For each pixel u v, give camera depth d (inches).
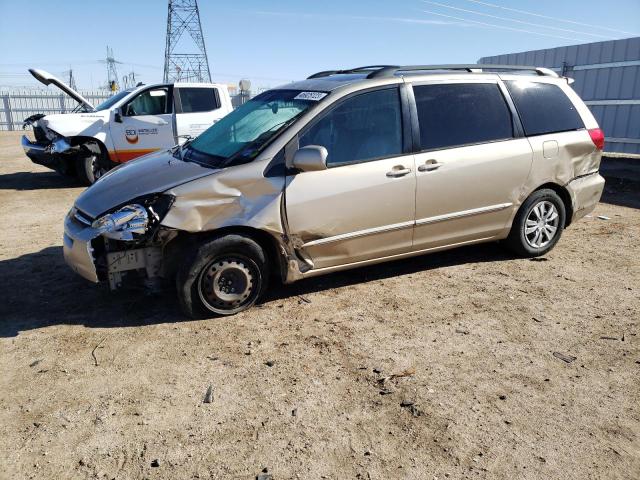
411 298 185.0
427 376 136.0
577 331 160.7
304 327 163.5
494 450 108.8
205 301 165.2
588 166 223.3
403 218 183.3
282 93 197.2
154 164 183.6
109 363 143.3
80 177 412.8
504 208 204.8
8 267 217.9
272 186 163.5
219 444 111.3
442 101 191.0
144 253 160.2
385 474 102.4
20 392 130.3
